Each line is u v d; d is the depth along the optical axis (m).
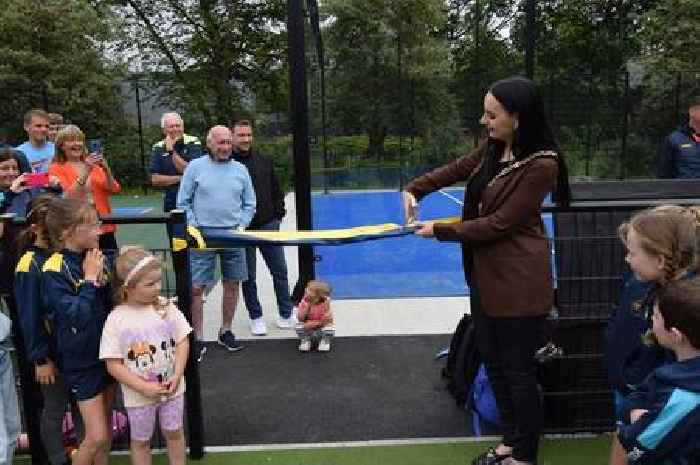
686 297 1.90
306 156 5.33
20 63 16.20
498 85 2.73
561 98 16.42
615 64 22.00
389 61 19.91
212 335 5.28
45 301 2.76
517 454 2.99
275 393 4.16
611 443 3.46
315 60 14.30
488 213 2.85
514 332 2.89
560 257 3.39
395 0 20.45
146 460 2.95
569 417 3.54
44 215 2.78
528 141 2.75
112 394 3.03
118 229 10.25
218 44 21.09
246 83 21.95
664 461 1.95
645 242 2.27
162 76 21.09
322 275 7.12
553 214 3.38
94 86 17.33
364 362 4.63
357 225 11.10
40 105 16.70
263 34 21.66
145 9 21.39
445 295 6.27
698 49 16.19
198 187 4.69
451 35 23.62
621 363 2.62
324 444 3.51
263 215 5.16
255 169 5.12
